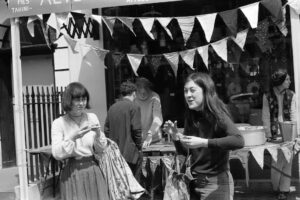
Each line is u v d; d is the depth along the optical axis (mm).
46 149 5590
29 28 5098
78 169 3838
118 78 7375
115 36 7160
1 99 7723
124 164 4203
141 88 6035
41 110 6508
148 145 5816
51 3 4855
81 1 4777
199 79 3125
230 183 3188
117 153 4172
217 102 3113
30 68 7559
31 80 7551
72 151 3748
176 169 3291
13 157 7867
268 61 6914
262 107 6324
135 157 5082
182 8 7297
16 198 5723
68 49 7336
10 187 6184
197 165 3193
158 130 6000
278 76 5602
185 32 5457
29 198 5316
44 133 6152
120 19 5652
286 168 5633
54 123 3895
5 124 7770
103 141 3863
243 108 7141
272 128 5742
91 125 3766
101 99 7277
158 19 5508
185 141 3053
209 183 3141
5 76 7805
